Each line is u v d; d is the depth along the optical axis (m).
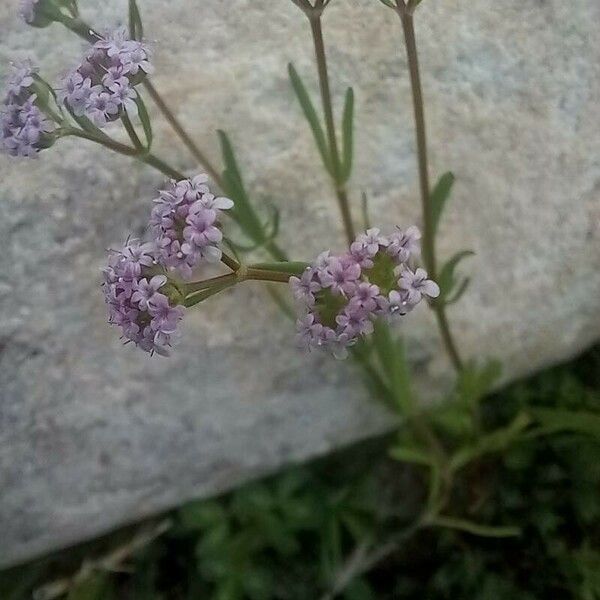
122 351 0.10
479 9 0.09
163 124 0.09
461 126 0.10
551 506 0.10
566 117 0.10
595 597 0.10
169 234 0.06
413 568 0.11
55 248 0.09
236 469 0.11
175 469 0.11
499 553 0.10
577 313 0.10
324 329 0.06
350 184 0.10
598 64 0.09
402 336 0.10
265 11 0.10
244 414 0.10
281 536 0.10
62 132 0.07
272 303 0.10
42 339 0.10
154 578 0.11
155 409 0.10
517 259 0.10
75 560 0.11
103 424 0.10
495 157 0.10
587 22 0.09
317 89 0.10
